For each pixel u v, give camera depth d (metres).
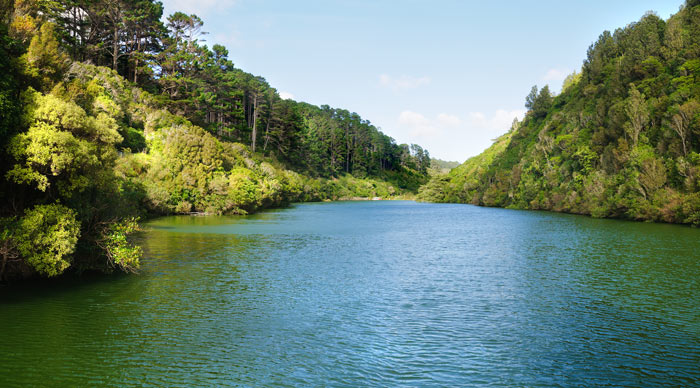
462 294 22.19
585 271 27.88
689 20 92.31
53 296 20.36
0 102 17.75
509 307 19.88
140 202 58.81
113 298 20.38
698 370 13.34
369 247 38.97
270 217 75.06
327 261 31.31
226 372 12.81
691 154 59.53
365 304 20.22
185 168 72.31
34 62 21.80
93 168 21.78
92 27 88.31
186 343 15.02
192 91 109.75
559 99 129.88
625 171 70.94
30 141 18.70
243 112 132.50
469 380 12.59
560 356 14.36
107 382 11.98
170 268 27.66
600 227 56.97
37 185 19.78
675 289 23.05
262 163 110.19
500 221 70.12
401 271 27.92
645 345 15.34
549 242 42.53
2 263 20.33
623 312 19.14
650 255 33.72
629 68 88.00
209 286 23.14
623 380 12.68
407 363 13.70
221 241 40.75
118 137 23.84
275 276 25.95
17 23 22.94
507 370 13.27
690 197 55.75
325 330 16.64
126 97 78.38
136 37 100.81
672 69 80.00
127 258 23.67
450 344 15.35
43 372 12.45
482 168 148.50
